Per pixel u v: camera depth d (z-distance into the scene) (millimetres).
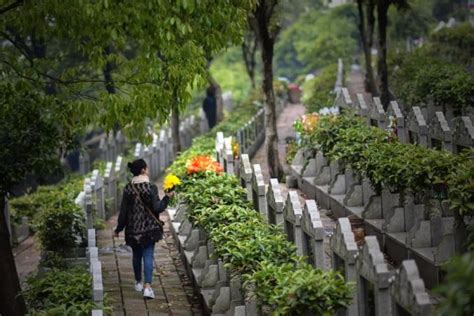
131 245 13945
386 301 8586
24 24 14312
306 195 19438
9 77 15562
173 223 17781
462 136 16109
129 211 13844
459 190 11062
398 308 8344
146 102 13320
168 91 13398
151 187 13781
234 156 19734
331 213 17125
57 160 16109
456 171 11844
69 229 16906
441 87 21297
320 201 18125
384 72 28578
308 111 30344
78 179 27172
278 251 10867
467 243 10461
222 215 13125
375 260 8664
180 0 12508
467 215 11414
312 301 8750
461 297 5648
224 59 65562
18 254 21703
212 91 37375
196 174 15758
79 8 12977
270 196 13016
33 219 23391
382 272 8547
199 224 13688
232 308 11445
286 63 69500
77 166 37938
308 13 61719
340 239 9680
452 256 11406
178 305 13562
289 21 67875
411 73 30375
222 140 18688
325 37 57688
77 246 17344
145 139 13695
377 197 14680
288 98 50719
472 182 11039
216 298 12219
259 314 10062
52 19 15547
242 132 27656
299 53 60812
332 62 57562
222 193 14242
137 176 13906
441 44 40844
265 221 13117
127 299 13883
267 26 21797
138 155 27359
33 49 24359
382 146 14727
